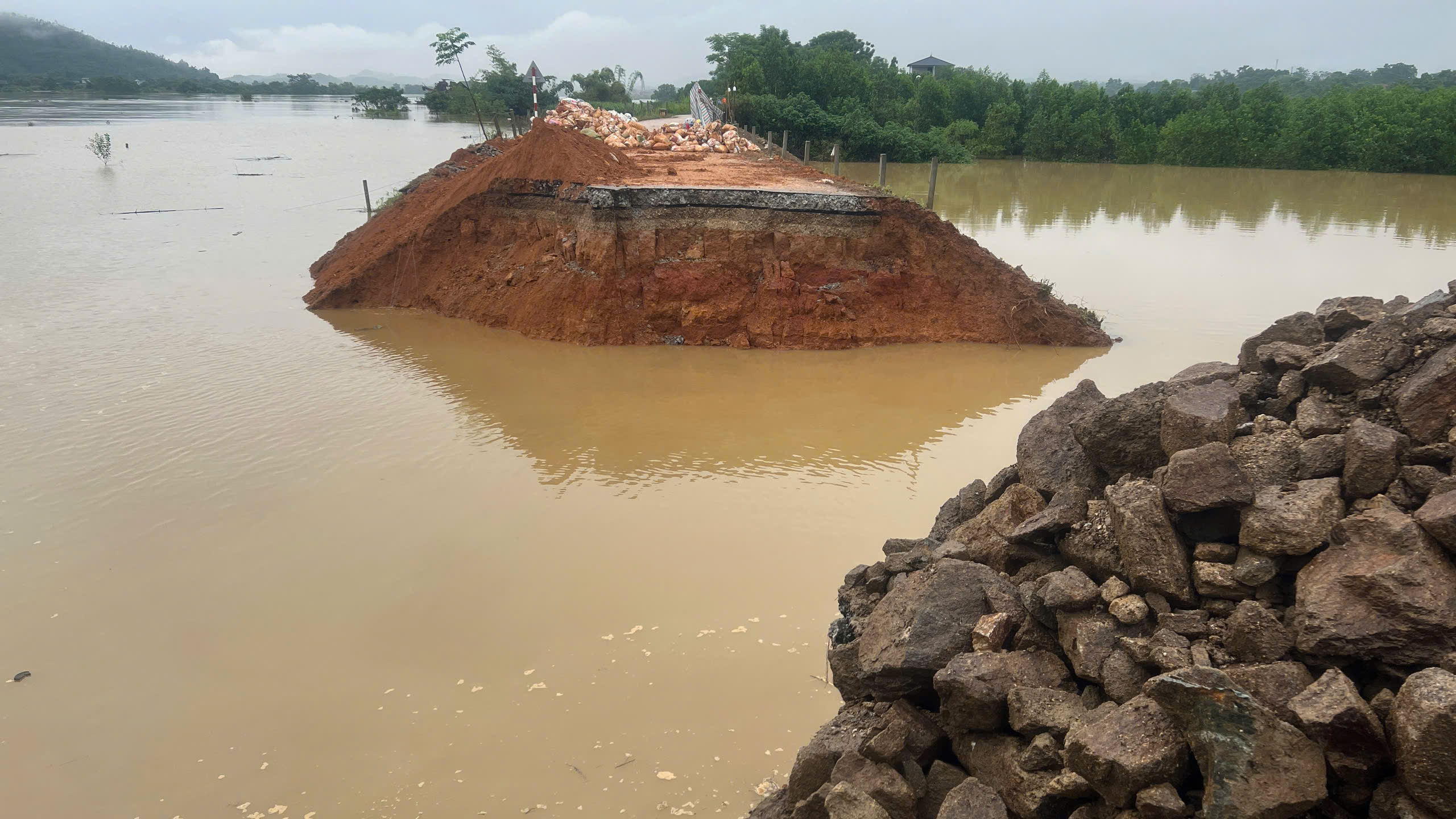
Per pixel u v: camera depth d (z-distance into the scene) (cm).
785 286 2205
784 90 6388
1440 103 5844
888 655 597
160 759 822
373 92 14962
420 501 1323
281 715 876
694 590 1076
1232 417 614
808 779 595
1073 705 508
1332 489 524
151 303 2558
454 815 749
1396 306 708
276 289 2775
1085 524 620
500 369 1991
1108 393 1791
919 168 5912
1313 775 400
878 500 1321
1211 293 2491
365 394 1814
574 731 843
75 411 1702
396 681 921
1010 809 502
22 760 821
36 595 1083
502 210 2573
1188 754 436
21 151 6881
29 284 2734
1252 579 508
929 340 2180
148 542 1204
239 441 1557
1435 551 462
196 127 10369
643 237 2233
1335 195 4666
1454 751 364
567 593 1073
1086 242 3250
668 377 1941
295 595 1078
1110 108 7438
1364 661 446
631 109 8050
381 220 2973
